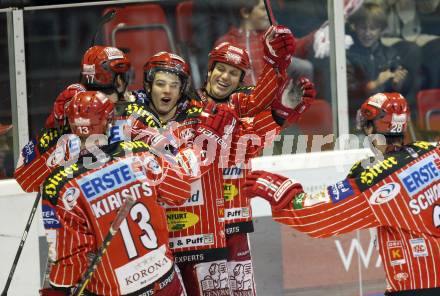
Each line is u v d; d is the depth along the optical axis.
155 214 9.84
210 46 13.78
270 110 11.28
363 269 13.80
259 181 9.84
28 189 11.67
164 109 11.02
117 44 13.61
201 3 13.68
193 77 13.80
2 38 13.31
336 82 13.91
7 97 13.39
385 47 14.30
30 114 13.45
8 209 13.18
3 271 13.20
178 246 11.18
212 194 11.20
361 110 10.05
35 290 13.28
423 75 14.45
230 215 11.96
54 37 13.41
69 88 11.19
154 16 13.63
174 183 10.08
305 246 13.70
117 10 13.53
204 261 11.22
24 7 13.29
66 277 9.84
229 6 13.71
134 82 13.71
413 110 14.49
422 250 9.73
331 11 13.80
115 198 9.69
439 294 9.77
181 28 13.72
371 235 13.78
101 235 9.68
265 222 13.55
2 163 13.42
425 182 9.69
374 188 9.61
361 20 14.20
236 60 11.67
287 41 11.17
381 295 13.83
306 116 13.90
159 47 13.72
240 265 12.09
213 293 11.29
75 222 9.68
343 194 9.66
